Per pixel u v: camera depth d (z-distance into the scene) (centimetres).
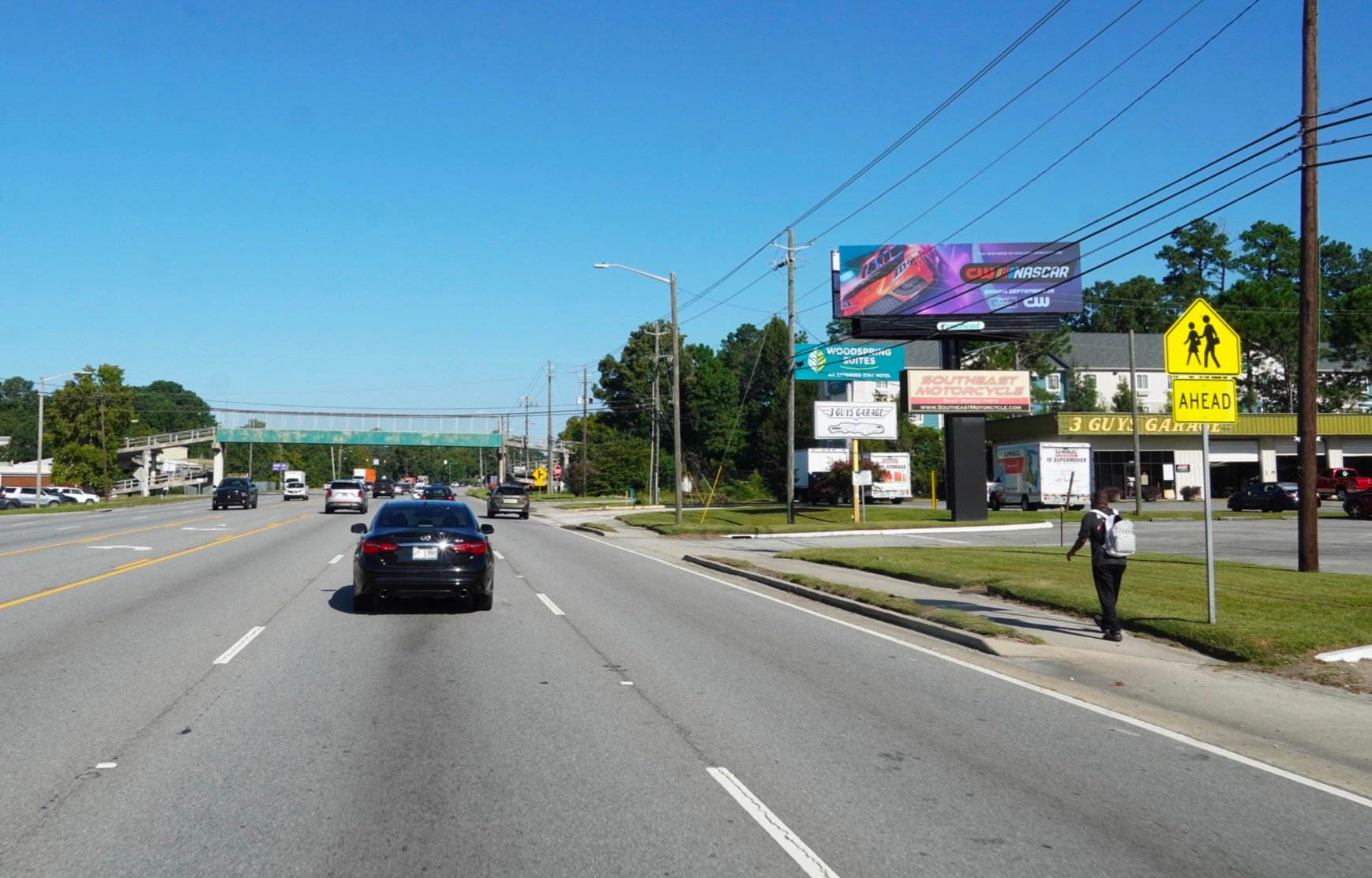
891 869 549
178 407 17700
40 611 1538
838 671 1127
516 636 1337
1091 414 6366
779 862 557
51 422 8581
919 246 5059
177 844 578
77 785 685
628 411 10744
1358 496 4062
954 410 4316
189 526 4075
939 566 2166
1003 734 850
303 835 592
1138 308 10631
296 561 2423
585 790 678
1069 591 1684
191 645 1244
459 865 551
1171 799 680
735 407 10244
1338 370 7800
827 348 6662
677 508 4169
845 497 6194
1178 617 1376
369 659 1155
